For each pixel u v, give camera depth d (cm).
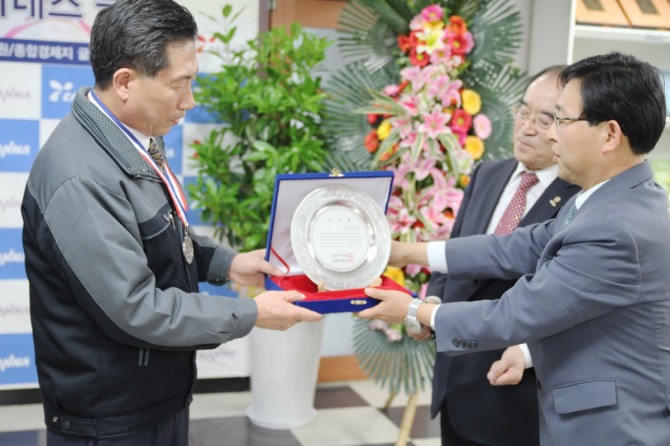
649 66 133
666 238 135
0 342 326
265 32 322
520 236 175
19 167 318
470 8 294
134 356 142
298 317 153
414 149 278
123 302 132
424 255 183
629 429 131
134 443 146
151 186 146
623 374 134
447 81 280
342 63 360
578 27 344
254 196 302
